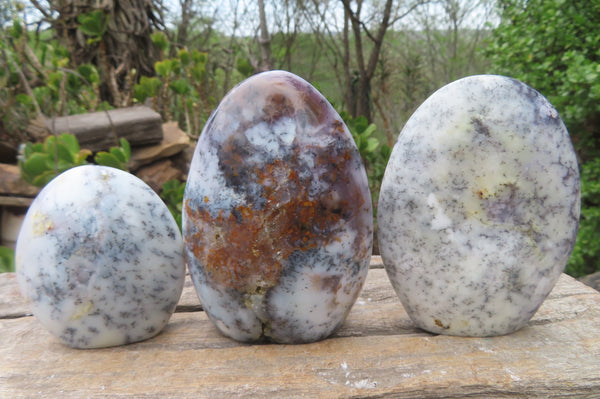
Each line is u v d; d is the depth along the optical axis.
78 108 0.80
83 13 0.80
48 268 0.28
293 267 0.27
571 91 0.78
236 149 0.26
